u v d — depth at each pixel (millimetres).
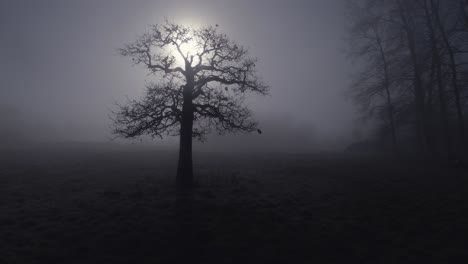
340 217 10094
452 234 8188
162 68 14773
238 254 7398
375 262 6859
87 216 10422
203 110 14742
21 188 15242
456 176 16688
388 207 11016
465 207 10492
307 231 8805
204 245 7910
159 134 14477
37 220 10016
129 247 7898
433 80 23578
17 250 7703
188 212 10539
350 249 7586
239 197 12875
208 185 15266
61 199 12922
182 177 14664
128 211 10867
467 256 6859
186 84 14703
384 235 8367
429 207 10750
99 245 8031
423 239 7992
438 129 27484
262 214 10445
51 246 8031
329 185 15641
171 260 7113
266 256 7273
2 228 9305
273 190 14461
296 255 7320
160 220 9812
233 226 9227
